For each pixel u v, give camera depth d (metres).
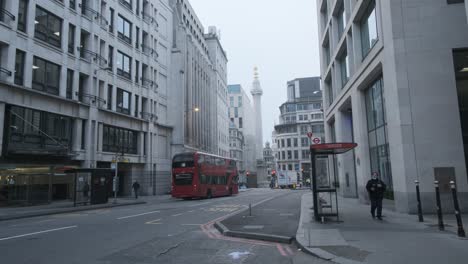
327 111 39.03
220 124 82.94
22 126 26.41
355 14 22.80
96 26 35.22
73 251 9.12
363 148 23.22
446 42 16.09
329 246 8.91
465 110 15.92
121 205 28.44
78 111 31.98
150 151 44.34
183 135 51.19
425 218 13.94
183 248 9.52
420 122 15.71
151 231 12.70
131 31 42.28
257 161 127.69
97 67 34.91
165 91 50.38
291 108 116.12
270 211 18.94
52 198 30.64
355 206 20.66
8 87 25.08
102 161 35.66
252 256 8.53
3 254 8.78
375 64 19.22
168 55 51.69
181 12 60.22
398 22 16.47
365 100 23.72
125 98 40.25
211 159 37.31
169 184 48.47
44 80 28.61
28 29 27.00
